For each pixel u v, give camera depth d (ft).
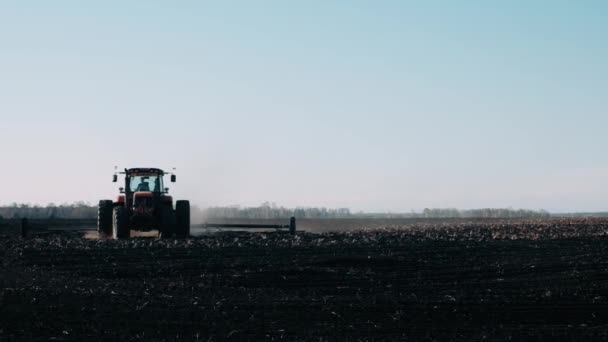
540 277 63.57
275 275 62.69
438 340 40.70
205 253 77.66
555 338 41.57
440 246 87.40
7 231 127.75
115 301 48.42
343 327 43.09
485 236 105.50
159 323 42.60
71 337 38.93
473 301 51.47
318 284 59.31
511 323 45.88
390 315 46.68
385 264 70.79
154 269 65.92
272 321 44.09
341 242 91.61
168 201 98.12
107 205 100.99
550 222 172.96
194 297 51.47
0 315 42.80
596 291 55.77
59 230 131.34
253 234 113.80
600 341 41.06
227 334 40.57
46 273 62.80
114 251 78.54
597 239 98.78
